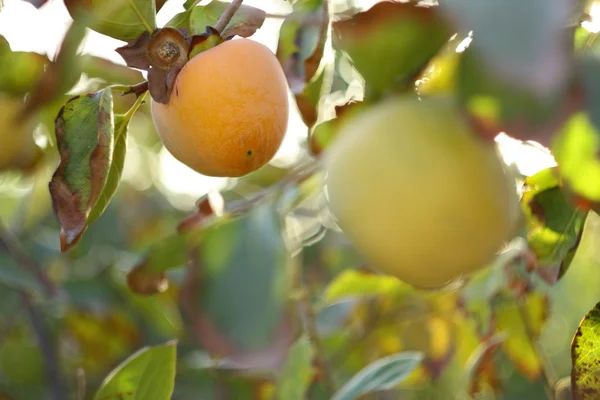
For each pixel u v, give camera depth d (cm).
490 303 88
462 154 64
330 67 68
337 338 113
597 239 150
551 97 57
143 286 78
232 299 64
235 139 67
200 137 67
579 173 61
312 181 78
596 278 189
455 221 64
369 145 66
